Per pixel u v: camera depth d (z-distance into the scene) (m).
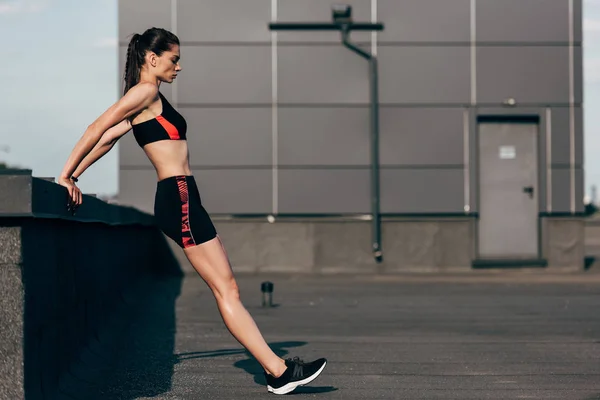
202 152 15.36
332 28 15.42
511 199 15.48
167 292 11.89
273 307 10.22
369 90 15.45
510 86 15.52
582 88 15.54
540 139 15.48
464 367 6.33
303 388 5.50
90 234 6.53
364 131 15.43
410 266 15.25
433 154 15.41
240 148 15.37
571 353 7.01
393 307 10.25
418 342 7.57
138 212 11.04
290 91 15.42
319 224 15.24
